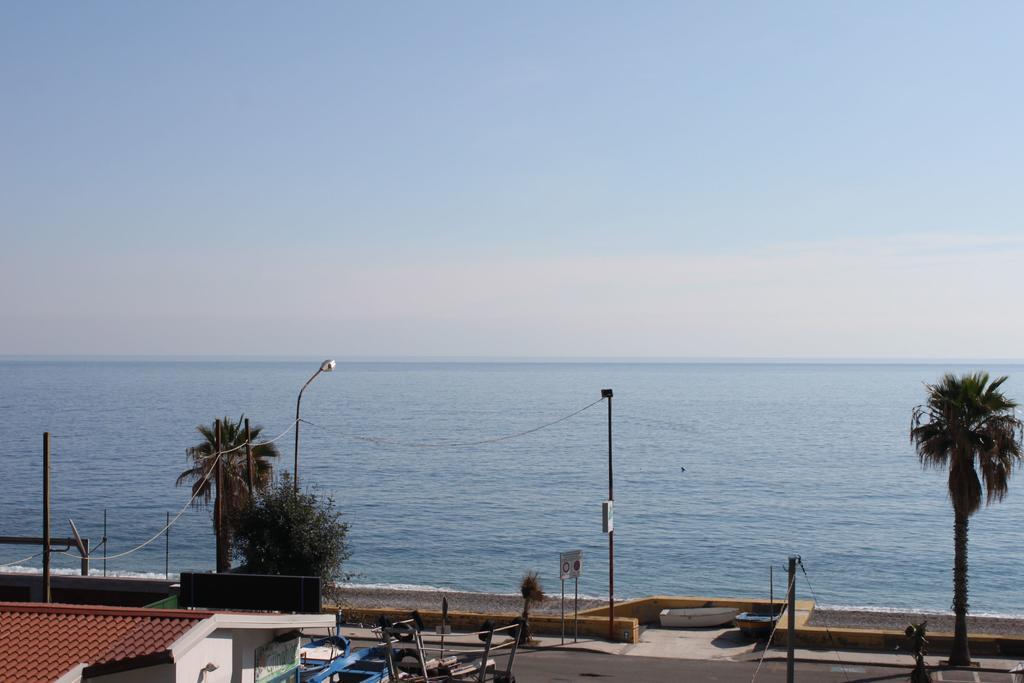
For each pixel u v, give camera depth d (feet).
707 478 410.52
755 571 246.27
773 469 439.22
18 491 362.94
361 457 481.87
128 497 349.61
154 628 71.92
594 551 268.82
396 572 242.99
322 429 620.90
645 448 525.34
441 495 362.74
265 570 123.75
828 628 130.11
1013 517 336.29
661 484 392.88
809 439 576.61
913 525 306.35
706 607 147.43
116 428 611.06
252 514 126.41
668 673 112.68
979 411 111.96
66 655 67.67
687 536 288.30
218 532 127.13
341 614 132.67
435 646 124.77
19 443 521.24
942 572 244.63
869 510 333.01
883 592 224.33
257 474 145.07
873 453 501.97
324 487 380.78
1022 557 267.39
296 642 88.94
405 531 293.43
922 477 414.62
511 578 237.86
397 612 142.61
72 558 258.37
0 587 131.64
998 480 111.65
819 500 353.92
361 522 306.96
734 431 631.56
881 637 124.57
